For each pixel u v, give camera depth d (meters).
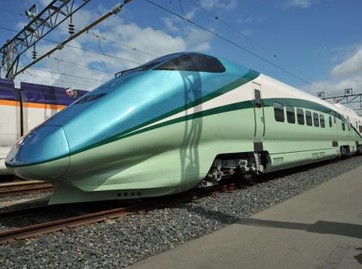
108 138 7.60
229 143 10.30
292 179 13.94
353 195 10.45
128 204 9.20
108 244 6.07
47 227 6.85
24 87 16.58
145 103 8.16
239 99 10.66
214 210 8.48
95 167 7.69
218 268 5.16
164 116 8.38
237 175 11.84
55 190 8.07
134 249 5.86
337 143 21.81
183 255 5.68
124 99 8.04
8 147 15.66
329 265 5.19
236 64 11.27
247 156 11.44
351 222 7.41
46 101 17.06
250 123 11.09
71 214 8.66
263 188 11.59
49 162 7.15
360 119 30.31
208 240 6.39
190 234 6.72
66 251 5.76
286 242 6.20
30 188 13.20
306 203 9.40
